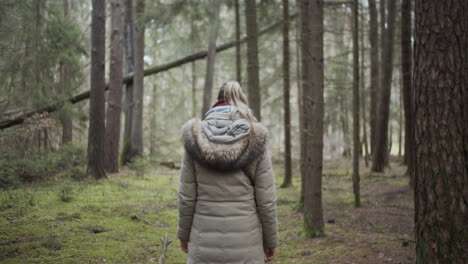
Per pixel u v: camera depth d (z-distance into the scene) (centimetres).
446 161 259
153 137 1834
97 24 1001
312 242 500
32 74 868
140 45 1362
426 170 268
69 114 1041
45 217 553
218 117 212
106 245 450
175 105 2023
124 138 1435
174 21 1071
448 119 258
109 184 937
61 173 980
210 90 1163
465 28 259
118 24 1248
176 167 1472
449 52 259
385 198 873
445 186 259
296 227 602
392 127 2158
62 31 947
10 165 800
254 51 826
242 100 224
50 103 964
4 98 806
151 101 2228
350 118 2189
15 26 804
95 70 1004
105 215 605
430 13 264
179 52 1551
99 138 1003
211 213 207
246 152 201
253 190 212
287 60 948
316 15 525
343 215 696
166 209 695
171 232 539
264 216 211
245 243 205
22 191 727
